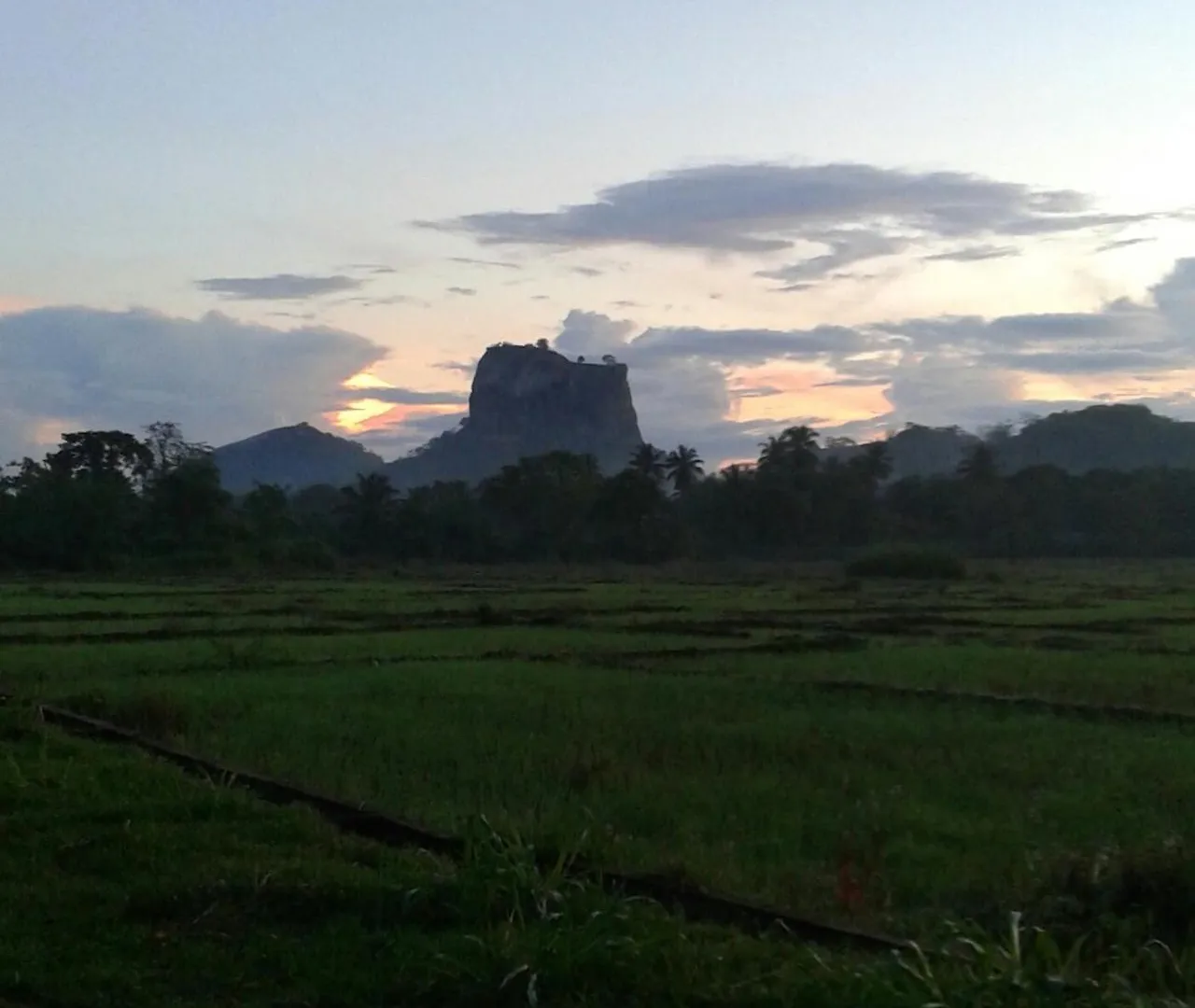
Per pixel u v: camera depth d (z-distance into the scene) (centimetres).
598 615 3978
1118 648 2903
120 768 1192
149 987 650
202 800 1041
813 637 3172
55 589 5425
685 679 2230
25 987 647
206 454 9744
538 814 1084
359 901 767
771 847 1007
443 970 649
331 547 9438
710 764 1378
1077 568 8688
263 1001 636
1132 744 1558
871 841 1018
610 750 1442
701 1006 622
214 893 778
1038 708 1881
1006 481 10612
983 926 796
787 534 10138
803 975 647
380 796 1167
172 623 3475
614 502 9631
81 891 800
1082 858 890
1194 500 10231
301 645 2909
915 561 7175
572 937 661
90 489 7831
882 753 1465
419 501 10044
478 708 1817
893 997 595
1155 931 789
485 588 5841
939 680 2239
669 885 848
